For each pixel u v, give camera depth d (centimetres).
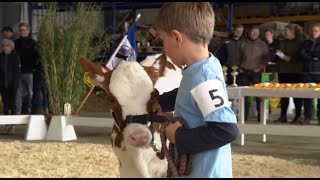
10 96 917
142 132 225
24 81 977
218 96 174
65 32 877
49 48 866
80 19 884
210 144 173
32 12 1487
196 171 179
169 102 254
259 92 709
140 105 254
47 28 878
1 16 1566
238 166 552
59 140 773
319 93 659
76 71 861
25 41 973
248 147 726
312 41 924
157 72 283
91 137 818
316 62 921
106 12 1458
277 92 694
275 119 1064
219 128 171
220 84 178
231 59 953
